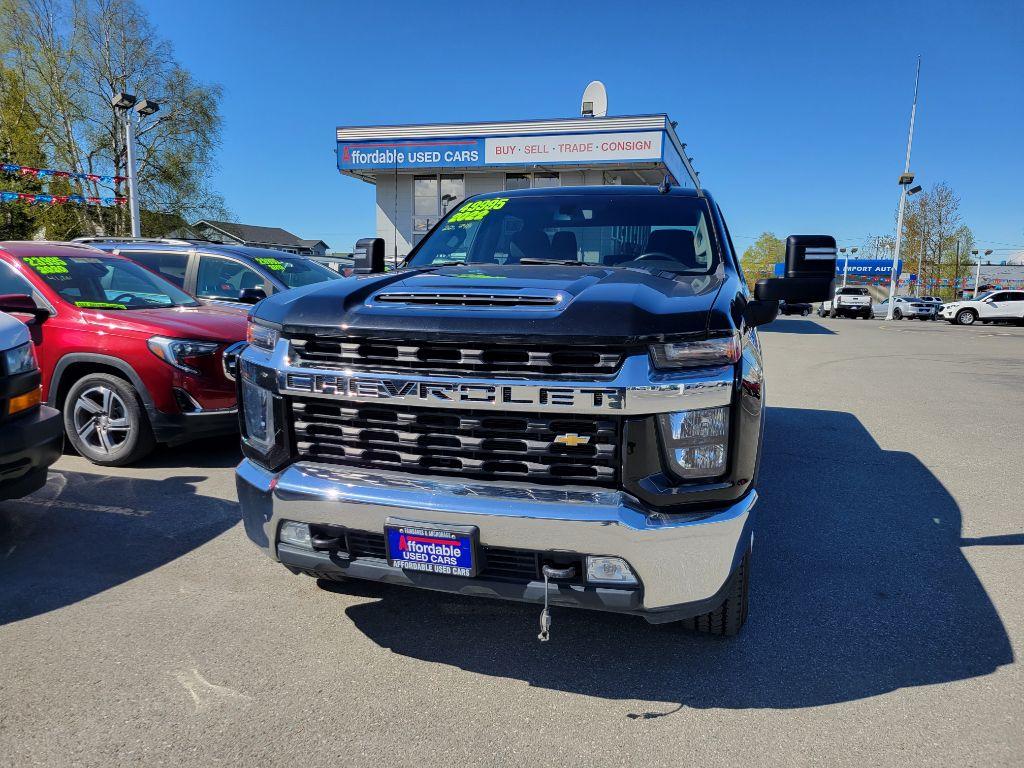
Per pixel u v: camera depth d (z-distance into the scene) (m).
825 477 5.10
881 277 58.09
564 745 2.15
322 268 8.87
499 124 22.62
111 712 2.28
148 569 3.36
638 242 3.43
